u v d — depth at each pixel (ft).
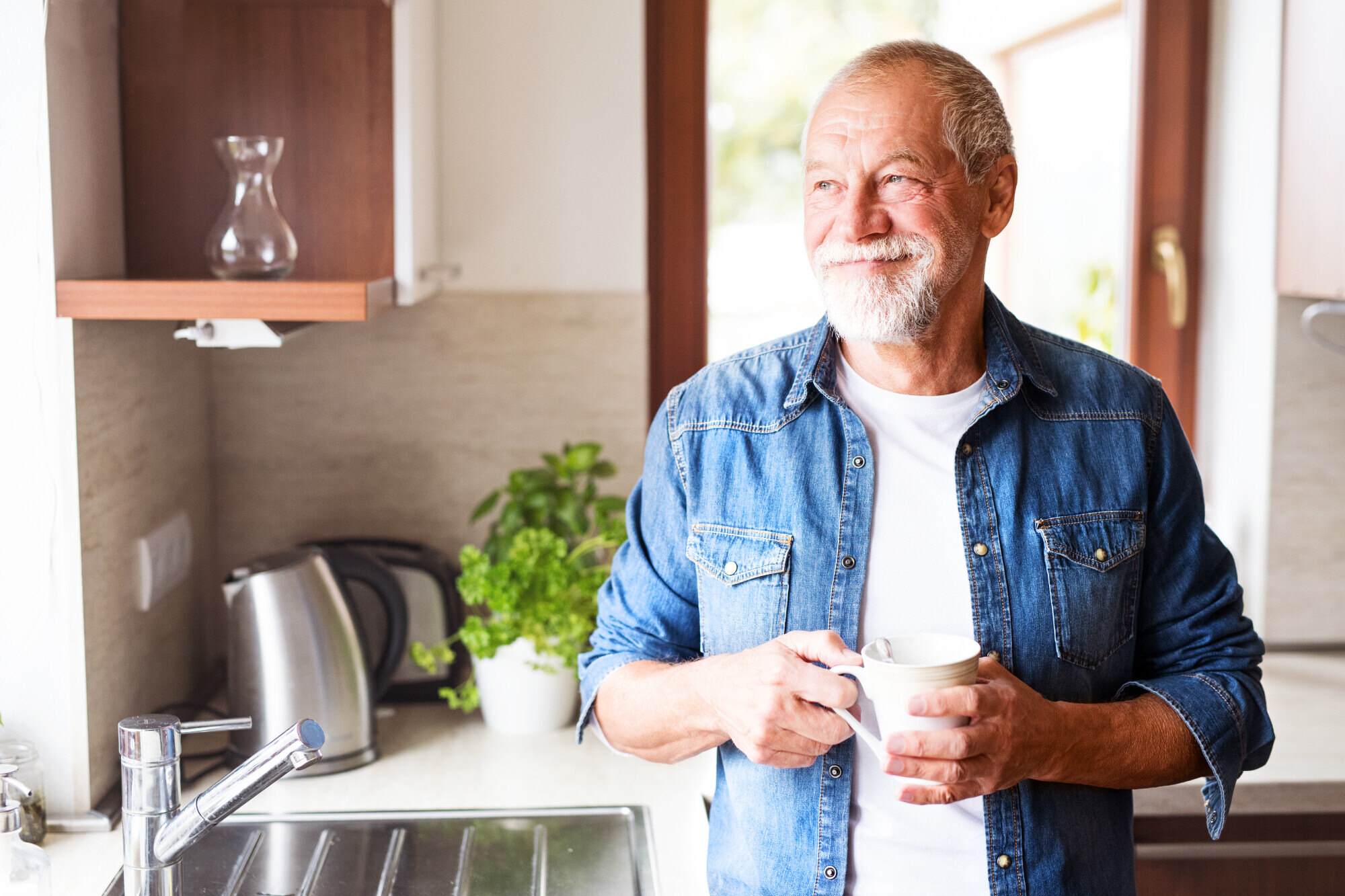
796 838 3.59
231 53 5.20
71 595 4.44
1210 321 6.98
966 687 3.08
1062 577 3.66
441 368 6.42
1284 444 6.56
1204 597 3.87
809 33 6.86
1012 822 3.52
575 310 6.45
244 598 5.05
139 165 5.17
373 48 5.24
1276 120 6.37
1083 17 7.28
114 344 4.82
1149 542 3.85
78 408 4.42
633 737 3.70
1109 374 3.94
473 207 6.36
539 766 5.21
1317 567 6.67
